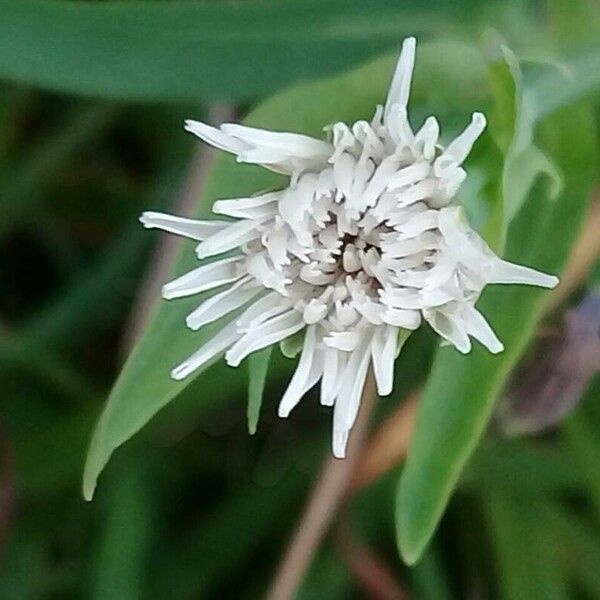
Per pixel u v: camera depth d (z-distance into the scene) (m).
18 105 0.16
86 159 0.16
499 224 0.09
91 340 0.16
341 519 0.15
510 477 0.14
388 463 0.14
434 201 0.09
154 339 0.10
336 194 0.09
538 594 0.14
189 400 0.15
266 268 0.09
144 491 0.15
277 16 0.12
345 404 0.09
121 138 0.17
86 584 0.15
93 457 0.09
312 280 0.09
